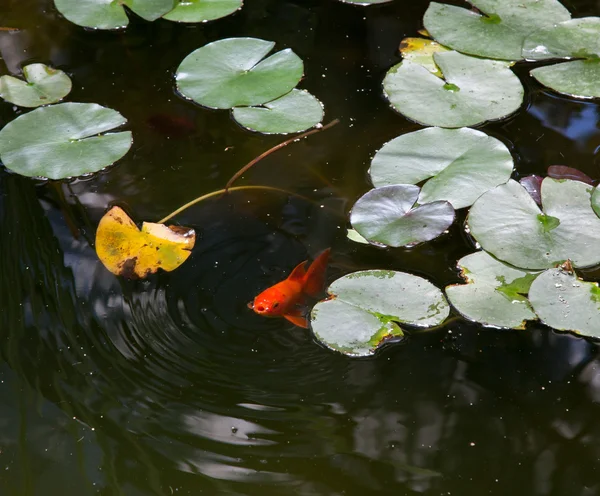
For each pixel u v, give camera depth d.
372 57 4.52
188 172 4.34
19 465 4.07
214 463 4.07
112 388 4.13
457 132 4.36
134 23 4.58
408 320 4.16
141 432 4.09
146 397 4.12
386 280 4.20
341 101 4.44
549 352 4.15
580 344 4.16
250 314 4.19
